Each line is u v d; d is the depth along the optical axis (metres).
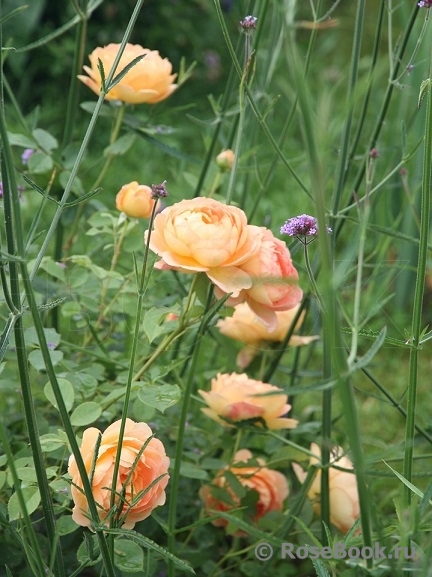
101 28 3.46
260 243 1.34
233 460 1.54
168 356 1.74
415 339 1.25
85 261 1.52
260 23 1.52
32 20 3.17
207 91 3.46
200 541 1.58
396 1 3.08
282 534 1.53
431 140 1.23
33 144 1.63
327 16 1.46
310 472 1.51
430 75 1.24
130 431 1.31
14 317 1.21
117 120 1.64
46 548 1.47
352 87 1.49
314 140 1.08
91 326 1.54
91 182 2.75
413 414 1.26
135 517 1.31
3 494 1.44
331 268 1.12
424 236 1.24
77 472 1.29
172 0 3.55
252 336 1.57
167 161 2.91
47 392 1.35
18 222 1.17
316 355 2.18
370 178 1.31
